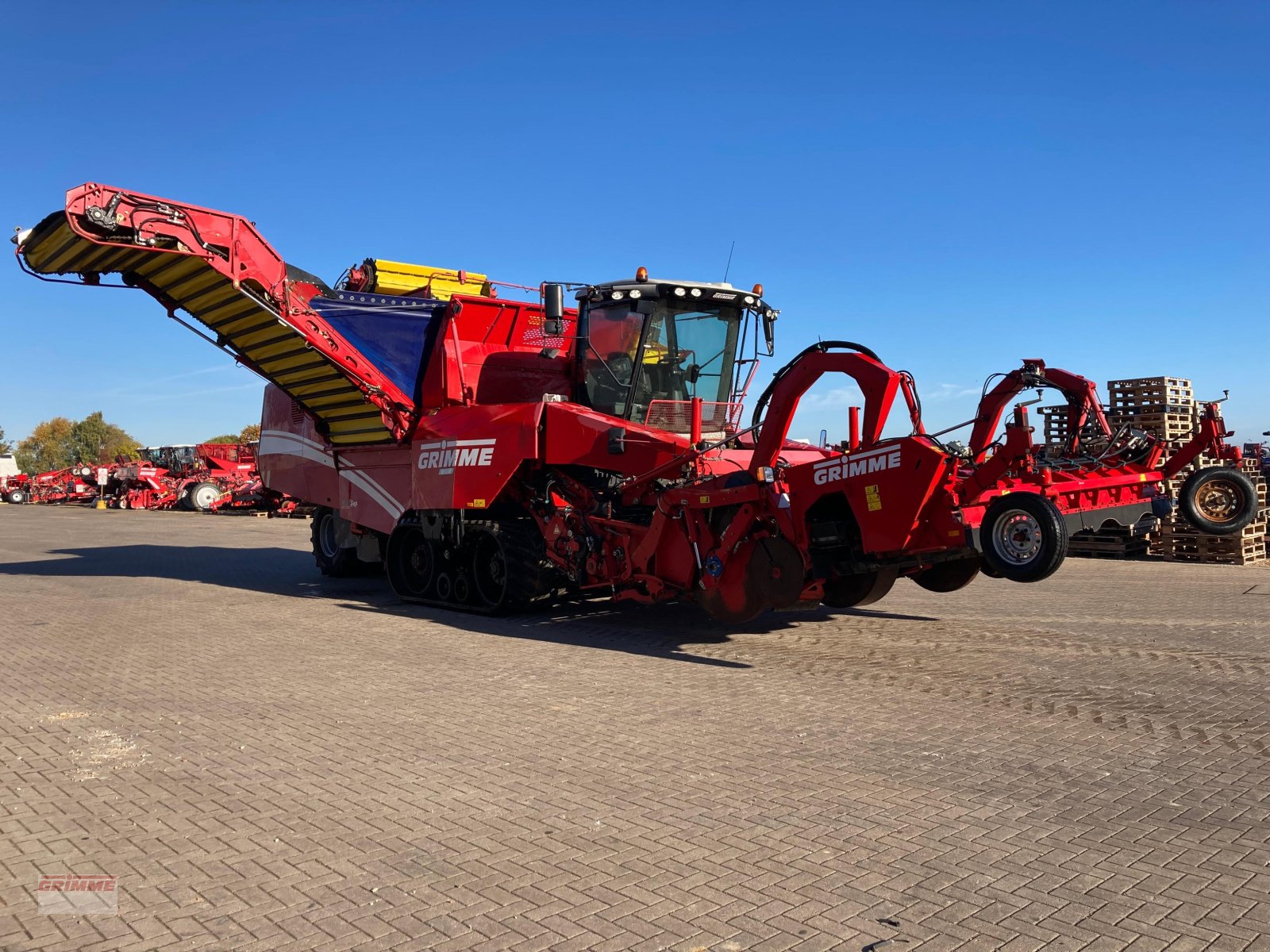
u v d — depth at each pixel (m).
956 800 4.61
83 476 51.00
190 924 3.38
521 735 5.86
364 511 13.04
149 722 6.24
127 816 4.49
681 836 4.18
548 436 10.16
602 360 11.12
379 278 13.34
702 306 11.20
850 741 5.65
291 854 4.02
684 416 10.86
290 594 13.27
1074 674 7.43
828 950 3.15
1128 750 5.41
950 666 7.81
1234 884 3.63
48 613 11.42
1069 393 8.71
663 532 9.30
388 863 3.91
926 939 3.22
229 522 32.59
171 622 10.65
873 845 4.06
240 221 10.88
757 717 6.23
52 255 11.00
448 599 11.69
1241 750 5.39
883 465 7.64
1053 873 3.75
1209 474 8.18
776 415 8.30
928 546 7.64
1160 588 12.44
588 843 4.11
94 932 3.33
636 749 5.53
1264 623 9.70
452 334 11.88
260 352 12.13
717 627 9.89
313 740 5.77
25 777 5.11
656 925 3.35
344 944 3.23
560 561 10.38
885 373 7.76
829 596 10.10
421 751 5.52
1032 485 7.46
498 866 3.87
